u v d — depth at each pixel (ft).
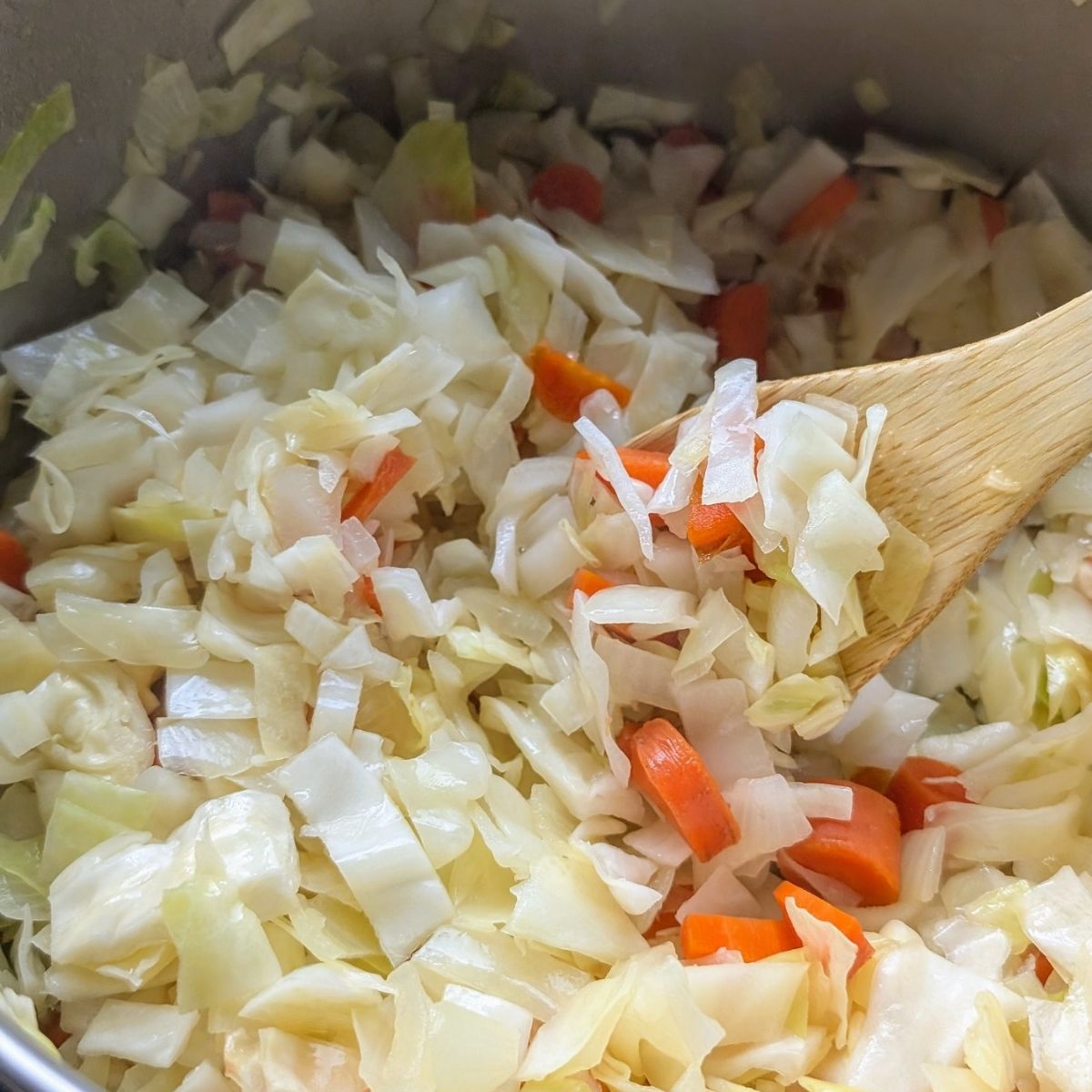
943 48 0.87
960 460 0.77
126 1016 0.72
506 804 0.80
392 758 0.79
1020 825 0.84
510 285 0.91
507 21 0.89
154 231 0.87
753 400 0.79
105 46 0.78
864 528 0.76
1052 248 0.92
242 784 0.78
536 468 0.88
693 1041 0.72
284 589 0.80
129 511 0.82
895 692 0.87
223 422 0.84
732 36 0.90
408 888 0.76
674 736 0.80
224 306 0.90
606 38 0.90
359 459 0.83
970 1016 0.76
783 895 0.78
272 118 0.88
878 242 0.97
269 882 0.73
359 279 0.88
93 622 0.79
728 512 0.78
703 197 0.98
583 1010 0.73
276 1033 0.72
